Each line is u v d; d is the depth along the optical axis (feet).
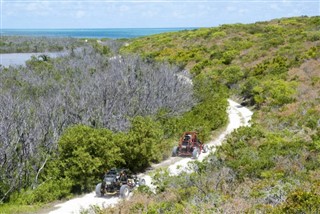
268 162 49.03
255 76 133.28
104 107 82.07
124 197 50.24
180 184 47.01
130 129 69.10
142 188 48.65
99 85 94.99
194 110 103.60
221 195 39.50
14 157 58.18
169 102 100.07
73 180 55.26
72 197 53.47
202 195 41.19
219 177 46.91
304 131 68.74
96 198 52.54
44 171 58.75
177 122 87.76
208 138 82.07
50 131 67.41
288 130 70.95
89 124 73.41
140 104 91.66
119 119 78.84
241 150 56.95
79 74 134.41
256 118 90.84
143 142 64.23
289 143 57.36
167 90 105.19
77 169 55.62
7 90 106.73
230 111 108.17
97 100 85.30
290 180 41.09
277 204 35.09
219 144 78.48
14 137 60.75
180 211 36.50
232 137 71.46
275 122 81.10
